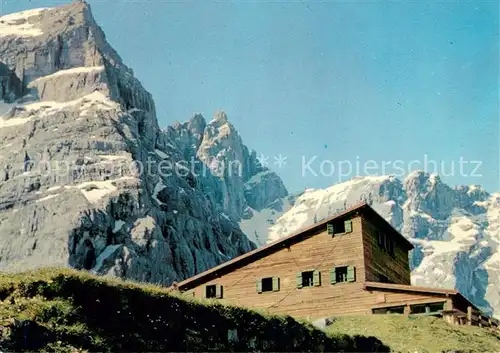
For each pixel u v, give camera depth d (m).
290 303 55.94
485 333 48.25
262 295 57.03
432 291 51.16
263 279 57.53
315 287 55.59
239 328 29.50
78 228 196.62
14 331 20.77
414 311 52.25
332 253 56.00
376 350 35.81
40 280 23.61
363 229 56.12
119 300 25.28
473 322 52.22
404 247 67.62
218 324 28.80
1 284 23.20
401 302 52.19
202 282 59.78
